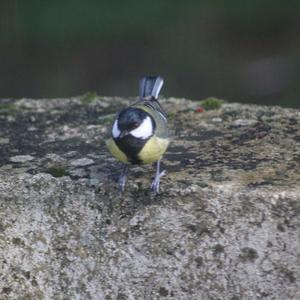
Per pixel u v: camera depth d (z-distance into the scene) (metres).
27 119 13.55
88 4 27.69
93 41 26.67
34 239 10.28
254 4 27.64
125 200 9.88
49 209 10.18
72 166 10.80
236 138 11.86
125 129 9.62
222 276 9.75
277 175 10.11
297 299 9.53
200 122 12.81
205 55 26.05
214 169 10.42
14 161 11.20
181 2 28.44
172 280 9.93
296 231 9.39
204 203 9.64
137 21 27.33
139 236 9.92
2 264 10.38
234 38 26.59
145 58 26.14
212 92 24.34
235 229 9.60
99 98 14.79
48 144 12.08
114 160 11.03
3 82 25.34
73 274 10.23
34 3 27.41
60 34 26.75
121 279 10.08
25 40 26.59
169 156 11.08
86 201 10.03
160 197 9.77
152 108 10.18
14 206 10.26
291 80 24.45
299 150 11.14
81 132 12.66
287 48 26.03
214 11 27.80
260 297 9.66
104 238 10.04
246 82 24.64
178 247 9.84
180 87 24.61
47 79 25.55
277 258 9.52
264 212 9.45
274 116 12.90
